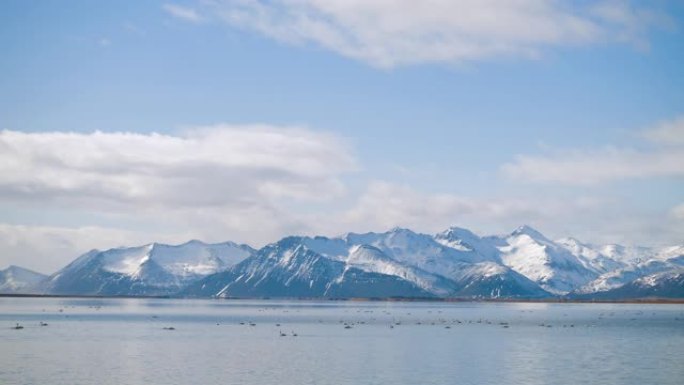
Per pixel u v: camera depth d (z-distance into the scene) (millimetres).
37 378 116375
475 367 129500
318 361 138000
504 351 156125
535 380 114812
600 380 114875
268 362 136500
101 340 183500
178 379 115750
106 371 124000
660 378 116750
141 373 121750
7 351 154625
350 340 185625
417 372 123188
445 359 140875
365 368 128125
